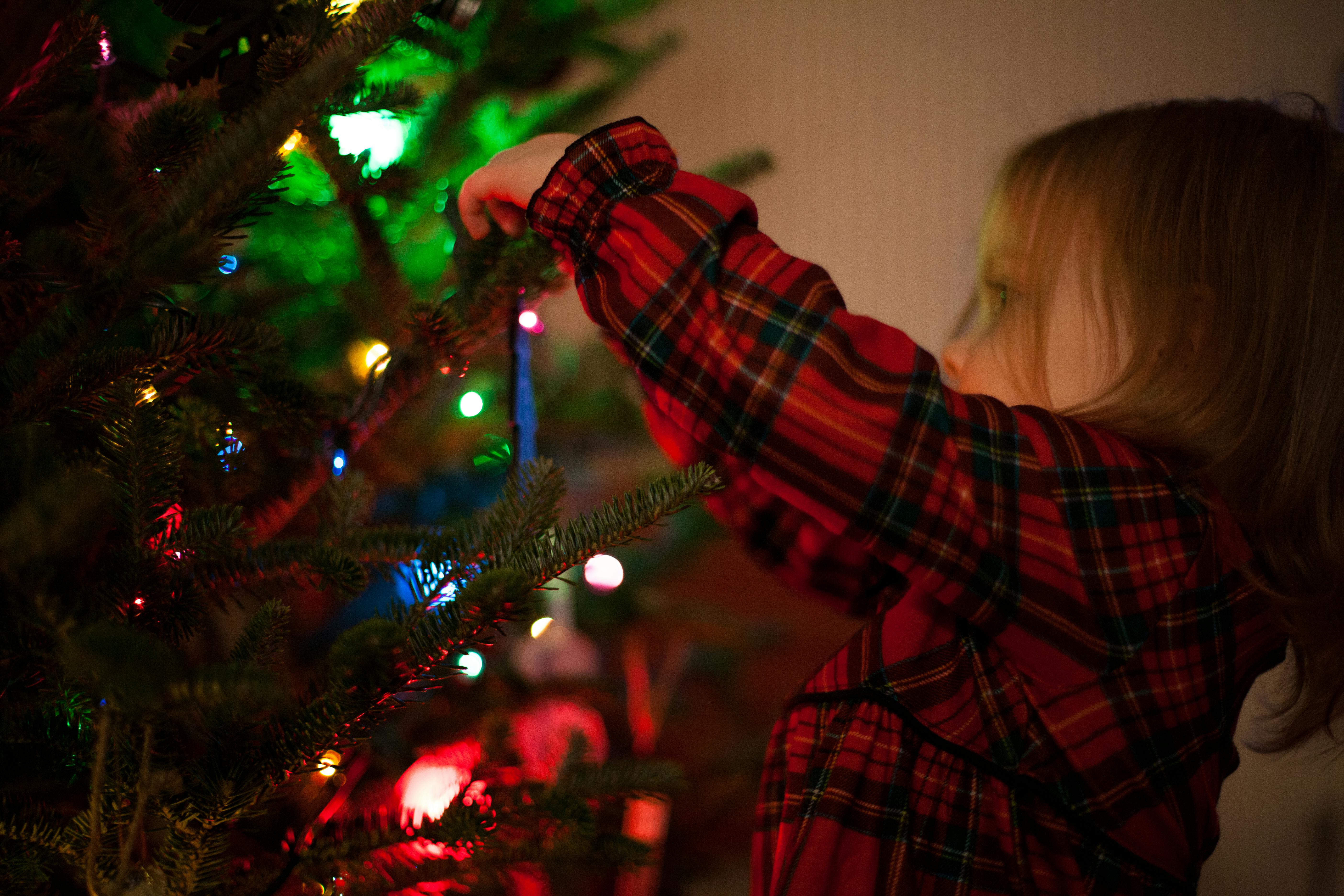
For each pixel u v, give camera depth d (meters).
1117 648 0.43
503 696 0.75
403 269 0.69
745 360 0.42
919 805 0.44
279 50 0.38
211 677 0.24
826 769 0.46
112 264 0.31
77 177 0.34
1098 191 0.51
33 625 0.28
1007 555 0.42
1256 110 0.53
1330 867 1.32
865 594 0.62
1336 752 1.29
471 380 0.75
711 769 1.10
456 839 0.39
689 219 0.44
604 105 0.74
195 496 0.49
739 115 1.87
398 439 0.66
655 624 1.14
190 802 0.34
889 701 0.45
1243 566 0.46
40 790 0.38
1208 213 0.48
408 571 0.49
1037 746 0.44
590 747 0.68
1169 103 0.55
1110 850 0.43
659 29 1.81
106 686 0.25
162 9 0.42
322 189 0.65
